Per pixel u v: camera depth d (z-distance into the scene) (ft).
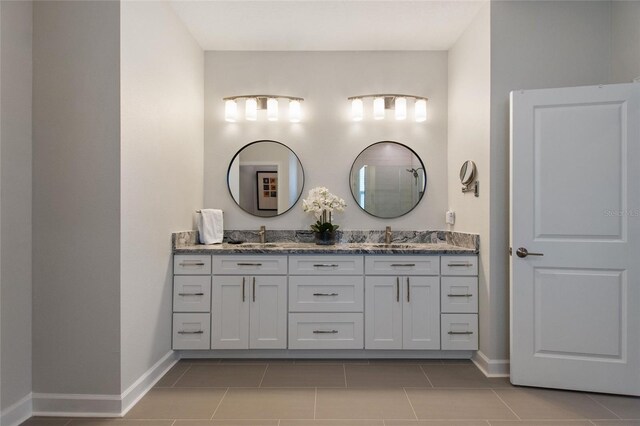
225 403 7.31
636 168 7.47
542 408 7.14
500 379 8.43
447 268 9.34
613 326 7.59
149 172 7.95
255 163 11.39
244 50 11.35
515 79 8.56
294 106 11.19
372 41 10.78
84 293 6.84
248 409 7.09
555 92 7.80
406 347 9.37
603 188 7.61
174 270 9.29
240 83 11.37
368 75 11.37
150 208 8.02
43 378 6.88
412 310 9.39
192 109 10.43
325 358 9.62
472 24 9.57
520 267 8.00
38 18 6.84
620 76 8.26
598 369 7.65
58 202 6.85
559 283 7.83
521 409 7.10
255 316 9.40
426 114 11.32
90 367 6.87
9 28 6.34
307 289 9.43
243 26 9.94
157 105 8.29
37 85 6.85
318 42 10.85
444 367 9.09
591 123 7.65
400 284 9.38
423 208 11.34
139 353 7.59
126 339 7.07
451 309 9.34
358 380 8.36
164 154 8.68
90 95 6.81
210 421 6.68
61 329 6.87
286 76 11.39
